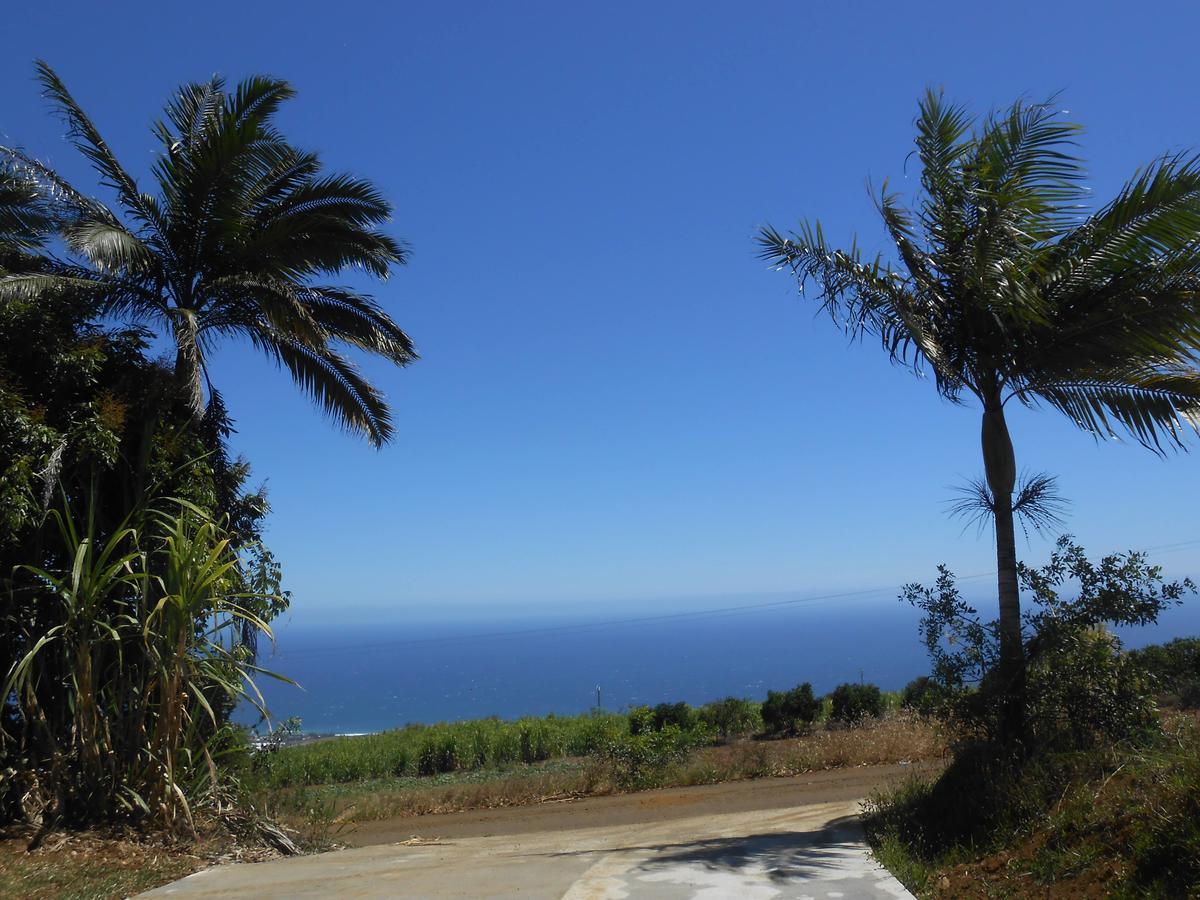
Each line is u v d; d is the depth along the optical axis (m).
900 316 10.05
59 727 9.56
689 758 19.25
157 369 11.57
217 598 9.69
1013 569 9.77
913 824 8.54
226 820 9.32
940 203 10.33
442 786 19.48
